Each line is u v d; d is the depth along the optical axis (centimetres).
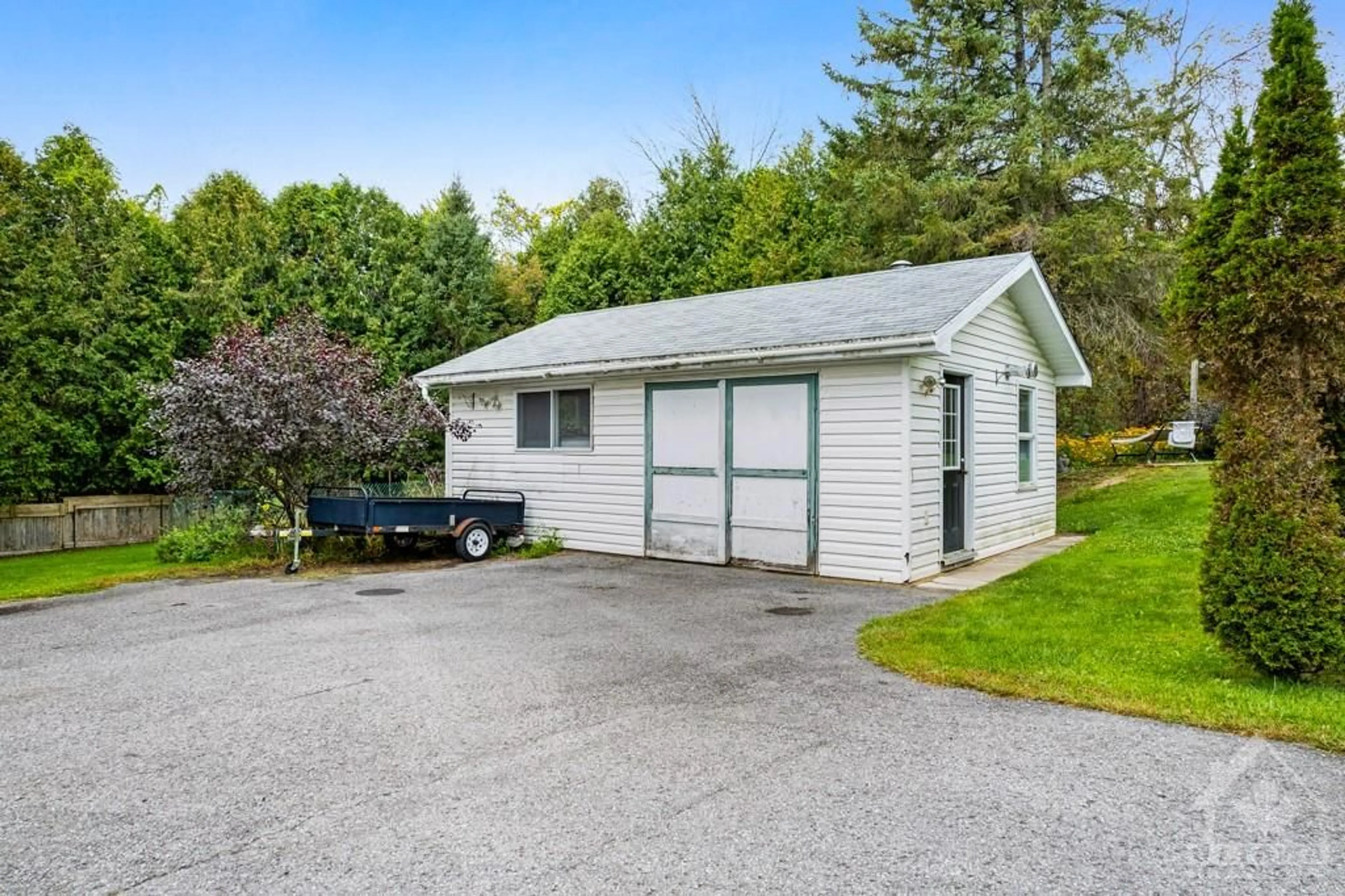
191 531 1215
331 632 666
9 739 426
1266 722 415
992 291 938
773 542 946
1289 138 472
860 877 281
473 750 404
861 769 374
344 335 1313
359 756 397
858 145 2191
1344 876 280
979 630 612
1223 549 485
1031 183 1845
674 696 486
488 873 287
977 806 335
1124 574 818
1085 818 324
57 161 1916
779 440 939
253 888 279
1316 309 460
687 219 2573
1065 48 2038
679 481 1030
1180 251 531
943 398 944
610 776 370
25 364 1506
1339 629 448
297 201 2164
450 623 692
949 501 958
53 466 1575
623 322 1311
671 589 844
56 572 1219
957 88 2100
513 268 3023
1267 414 473
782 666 549
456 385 1272
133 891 279
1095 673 501
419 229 2419
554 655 586
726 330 1033
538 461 1192
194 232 1867
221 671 552
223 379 951
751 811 333
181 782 369
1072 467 1927
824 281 1234
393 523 1005
